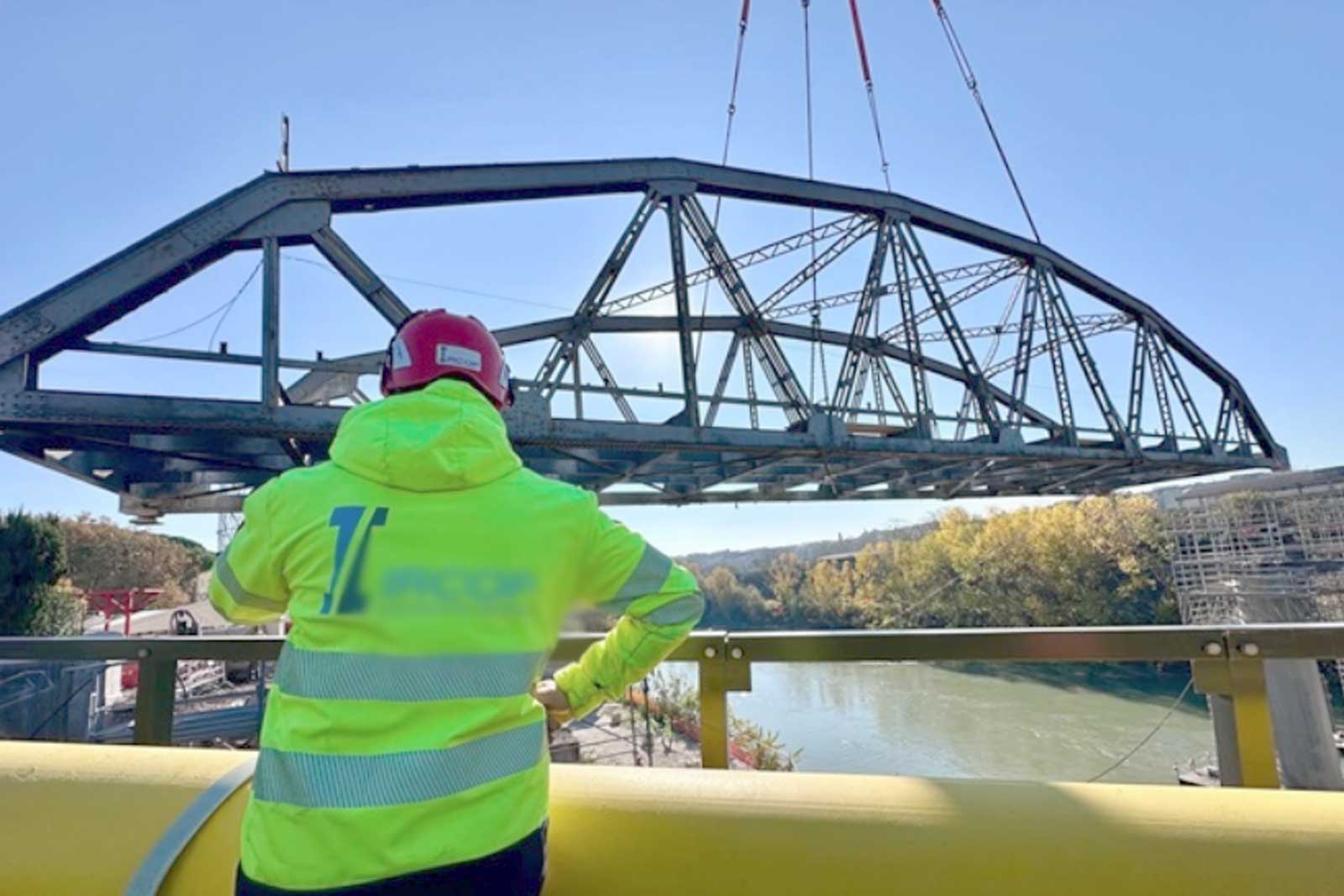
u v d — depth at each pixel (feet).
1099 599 139.13
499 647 4.04
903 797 5.44
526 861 3.99
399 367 5.12
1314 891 4.59
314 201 35.94
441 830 3.65
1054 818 5.15
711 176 48.39
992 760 79.92
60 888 5.25
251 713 42.60
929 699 110.52
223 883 4.99
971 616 166.30
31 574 72.54
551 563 4.37
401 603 3.94
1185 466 72.64
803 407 49.08
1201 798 5.29
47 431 32.91
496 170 40.65
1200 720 87.10
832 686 126.00
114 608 90.38
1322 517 101.86
